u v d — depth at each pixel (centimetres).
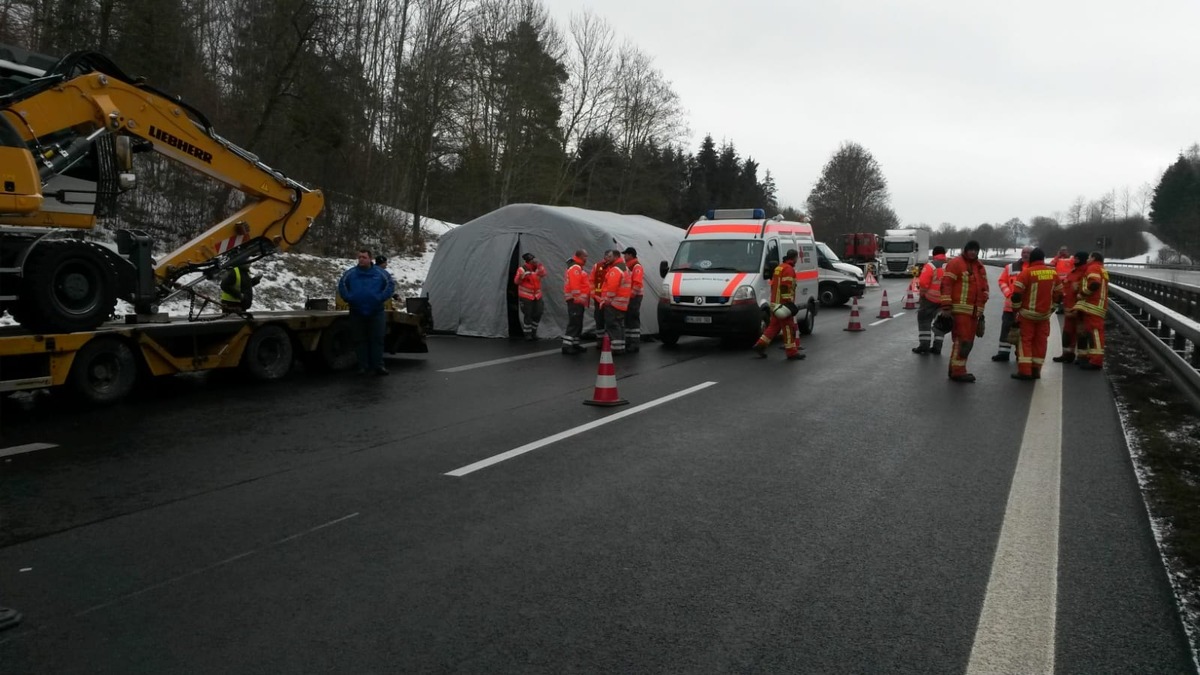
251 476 679
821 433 857
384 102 3706
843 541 539
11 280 912
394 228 3475
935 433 862
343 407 979
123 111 1078
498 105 4366
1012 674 373
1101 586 469
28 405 970
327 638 400
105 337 967
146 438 811
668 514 590
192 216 2606
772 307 1477
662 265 1745
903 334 1914
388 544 526
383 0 3712
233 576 474
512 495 632
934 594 457
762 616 428
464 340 1759
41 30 2289
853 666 378
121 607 433
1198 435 859
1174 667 381
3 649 387
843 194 10000
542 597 448
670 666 376
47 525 558
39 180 922
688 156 8344
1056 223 16388
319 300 1357
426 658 381
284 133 2936
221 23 3397
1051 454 774
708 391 1112
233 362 1127
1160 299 2291
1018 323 1259
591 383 1174
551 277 1811
